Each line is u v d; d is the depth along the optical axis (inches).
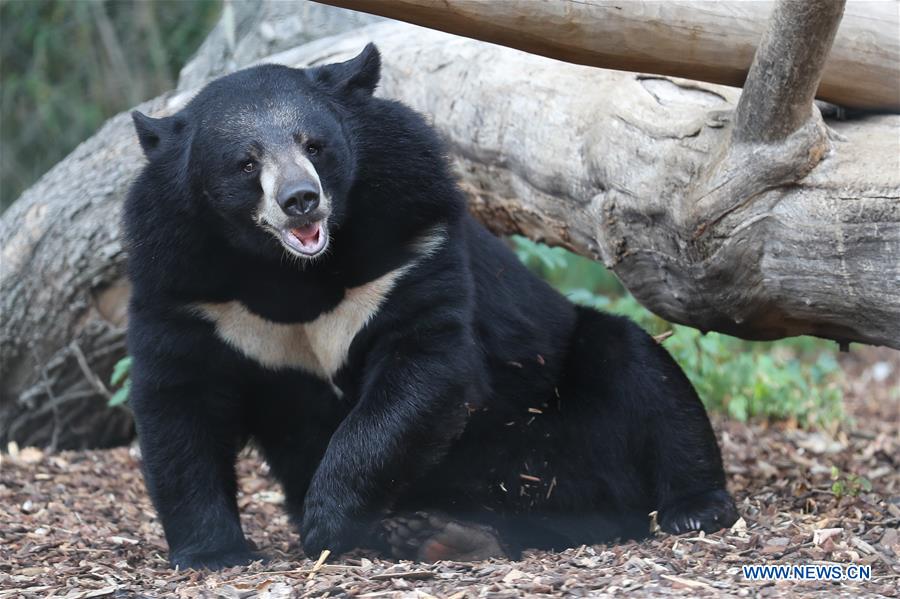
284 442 387.2
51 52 967.6
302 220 325.4
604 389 404.2
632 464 403.2
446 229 361.4
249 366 362.3
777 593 278.5
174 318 354.3
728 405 614.5
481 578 302.8
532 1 331.6
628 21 343.0
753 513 396.8
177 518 354.9
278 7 625.0
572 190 428.8
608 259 412.5
